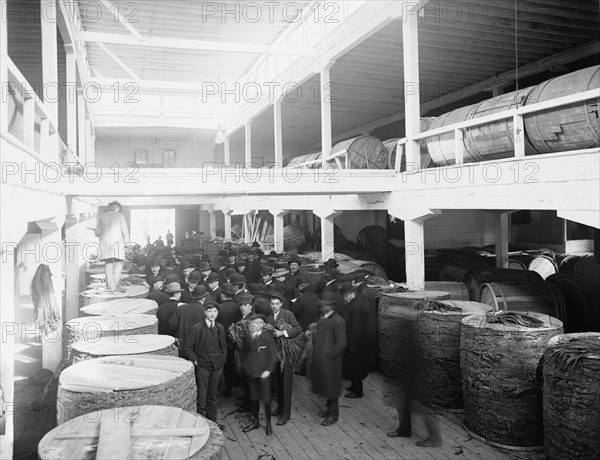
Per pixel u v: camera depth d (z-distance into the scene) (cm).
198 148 3166
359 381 787
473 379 649
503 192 796
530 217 1858
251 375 668
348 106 2089
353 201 1306
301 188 1052
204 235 2925
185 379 529
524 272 1098
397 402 653
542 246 1806
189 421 421
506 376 619
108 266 1023
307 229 2553
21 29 1145
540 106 727
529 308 928
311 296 865
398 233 2152
